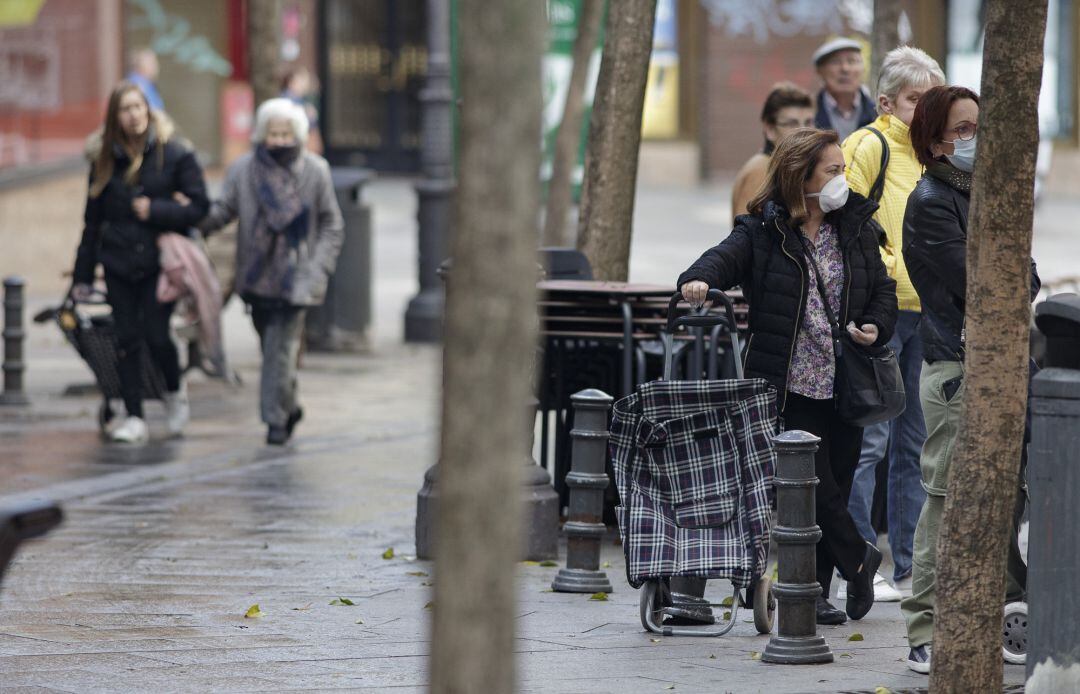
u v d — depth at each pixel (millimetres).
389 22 107500
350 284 50344
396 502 29141
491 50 8297
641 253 74438
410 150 108000
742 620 21344
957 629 15164
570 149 41219
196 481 30969
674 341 25641
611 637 20078
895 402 20219
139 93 33406
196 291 34469
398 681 17922
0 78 68875
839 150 19953
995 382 14859
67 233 66000
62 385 43656
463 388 8422
